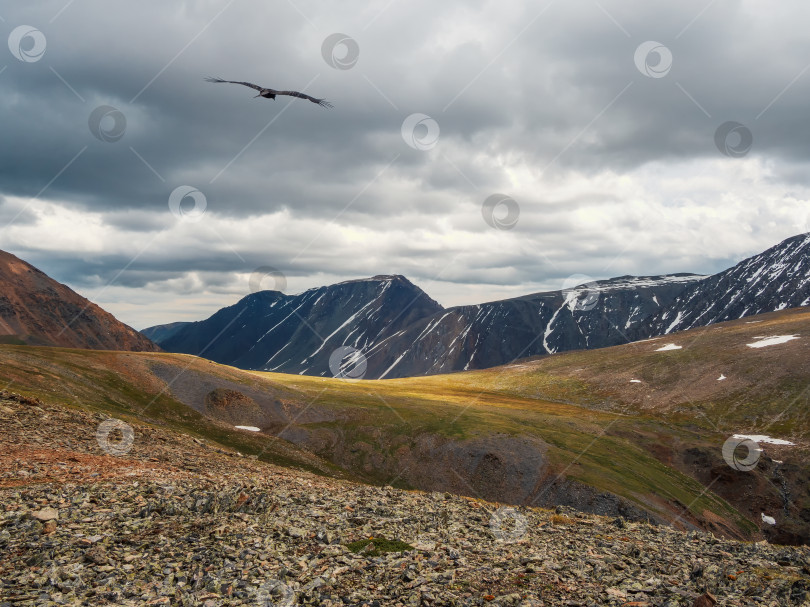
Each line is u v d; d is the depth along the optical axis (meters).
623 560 20.56
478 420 131.25
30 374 87.00
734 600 15.69
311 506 24.92
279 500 24.70
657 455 137.38
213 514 22.05
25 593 13.48
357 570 16.70
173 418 102.25
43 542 17.31
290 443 112.50
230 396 122.00
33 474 26.75
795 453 146.00
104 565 15.85
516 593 15.29
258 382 139.12
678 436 146.38
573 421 148.25
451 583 15.86
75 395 86.25
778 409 180.00
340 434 119.44
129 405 98.62
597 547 22.97
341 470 105.56
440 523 24.30
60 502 22.02
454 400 188.38
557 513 32.78
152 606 13.17
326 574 15.98
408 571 16.50
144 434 47.97
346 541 19.72
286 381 184.75
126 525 19.72
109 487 25.05
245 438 104.44
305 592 14.58
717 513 111.69
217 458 44.69
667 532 28.53
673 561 21.08
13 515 19.78
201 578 15.11
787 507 122.00
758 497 124.44
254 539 18.84
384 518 23.97
